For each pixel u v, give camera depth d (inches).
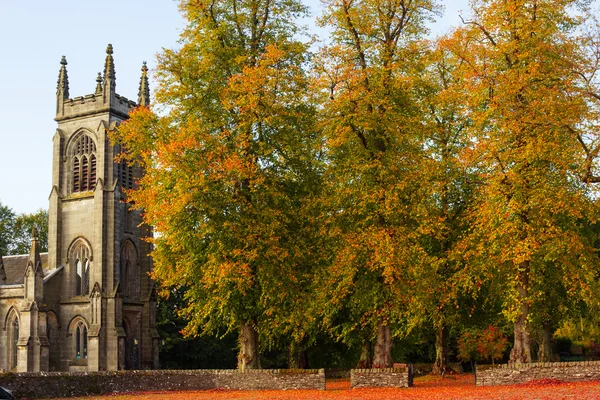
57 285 3216.0
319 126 1536.7
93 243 3193.9
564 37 1437.0
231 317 1604.3
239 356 1654.8
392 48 1540.4
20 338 3043.8
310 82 1558.8
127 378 1483.8
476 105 1453.0
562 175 1392.7
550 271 1537.9
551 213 1395.2
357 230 1499.8
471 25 1529.3
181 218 1489.9
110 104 3277.6
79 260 3260.3
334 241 1540.4
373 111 1518.2
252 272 1561.3
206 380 1492.4
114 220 3218.5
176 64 1610.5
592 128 1359.5
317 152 1721.2
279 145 1588.3
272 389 1454.2
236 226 1491.1
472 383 1567.4
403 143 1546.5
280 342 2315.5
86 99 3326.8
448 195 1711.4
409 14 1590.8
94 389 1432.1
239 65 1620.3
